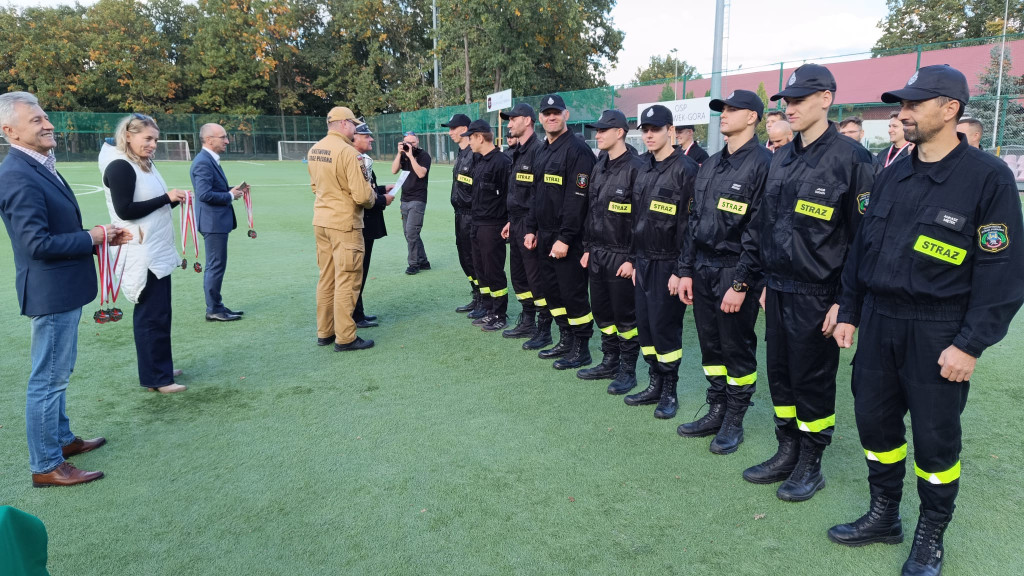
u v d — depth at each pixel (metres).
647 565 2.43
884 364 2.34
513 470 3.17
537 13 34.47
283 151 41.41
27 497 2.96
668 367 3.77
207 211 5.71
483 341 5.36
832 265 2.65
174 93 43.09
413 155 7.66
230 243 10.20
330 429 3.65
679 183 3.56
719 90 10.77
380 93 44.81
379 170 29.41
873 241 2.32
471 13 34.44
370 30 45.59
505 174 5.27
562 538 2.60
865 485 3.01
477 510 2.81
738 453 3.34
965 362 2.08
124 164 3.79
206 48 41.88
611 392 4.18
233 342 5.31
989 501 2.82
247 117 40.38
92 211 13.52
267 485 3.04
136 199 3.88
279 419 3.79
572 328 4.66
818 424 2.84
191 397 4.14
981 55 20.75
